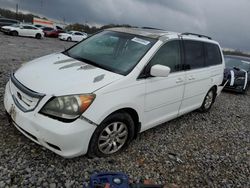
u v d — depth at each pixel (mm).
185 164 3896
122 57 3953
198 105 5762
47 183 2967
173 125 5324
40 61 4031
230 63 11359
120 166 3514
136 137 4020
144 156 3879
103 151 3545
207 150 4480
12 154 3332
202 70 5348
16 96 3395
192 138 4855
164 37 4312
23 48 16906
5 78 6680
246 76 10344
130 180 3277
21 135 3770
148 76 3834
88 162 3441
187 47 4863
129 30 4617
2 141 3562
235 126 6004
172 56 4418
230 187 3545
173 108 4676
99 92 3168
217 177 3725
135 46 4109
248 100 9438
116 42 4301
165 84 4172
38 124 3004
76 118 3014
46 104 3037
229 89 10195
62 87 3119
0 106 4633
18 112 3211
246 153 4637
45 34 38062
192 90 5098
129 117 3656
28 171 3090
